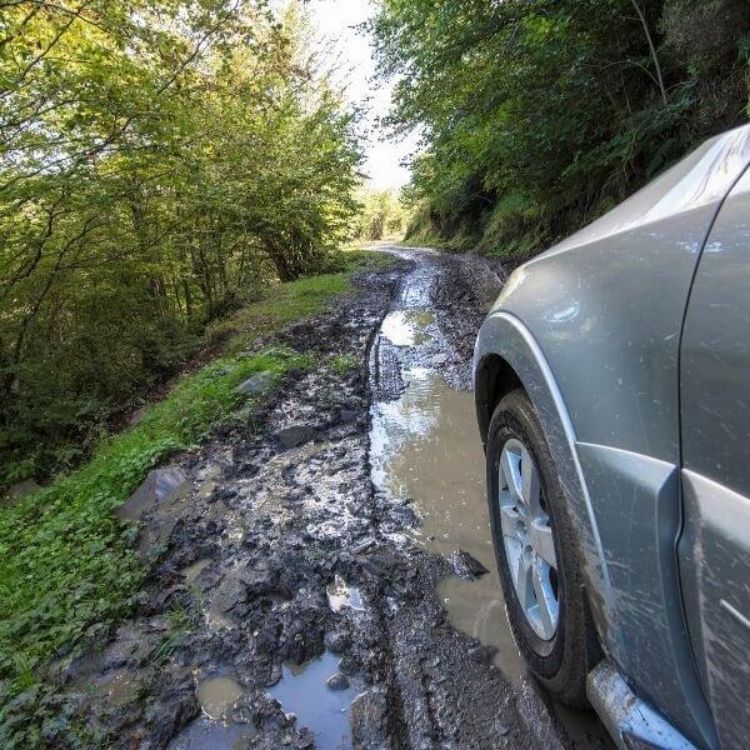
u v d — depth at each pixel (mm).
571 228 11586
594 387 1360
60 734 1853
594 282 1491
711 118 6148
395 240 47750
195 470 4043
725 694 982
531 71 8273
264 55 8414
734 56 5840
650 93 7758
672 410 1117
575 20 7418
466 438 4070
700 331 1059
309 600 2424
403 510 3133
